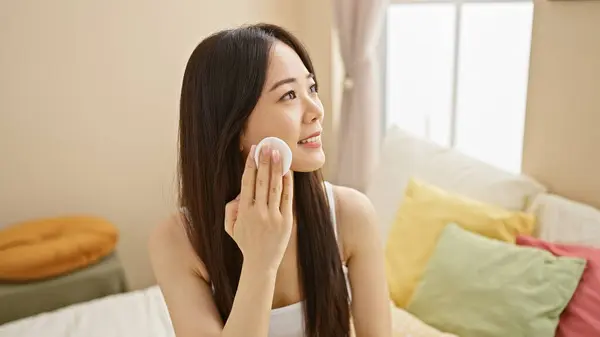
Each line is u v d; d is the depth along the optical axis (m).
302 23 2.64
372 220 1.14
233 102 0.91
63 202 2.37
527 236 1.52
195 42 2.48
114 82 2.36
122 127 2.42
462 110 2.15
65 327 1.70
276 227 0.88
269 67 0.90
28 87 2.22
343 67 2.44
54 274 2.00
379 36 2.29
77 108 2.32
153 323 1.71
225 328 0.90
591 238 1.45
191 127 0.96
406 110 2.44
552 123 1.65
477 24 2.03
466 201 1.66
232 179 0.98
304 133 0.93
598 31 1.48
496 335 1.33
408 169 1.96
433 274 1.52
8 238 2.09
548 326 1.28
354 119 2.37
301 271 1.09
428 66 2.28
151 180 2.53
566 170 1.63
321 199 1.07
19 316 1.95
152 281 2.64
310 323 1.08
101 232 2.17
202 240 1.02
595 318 1.25
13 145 2.24
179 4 2.42
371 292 1.14
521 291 1.33
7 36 2.15
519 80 1.91
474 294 1.40
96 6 2.26
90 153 2.38
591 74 1.51
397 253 1.72
